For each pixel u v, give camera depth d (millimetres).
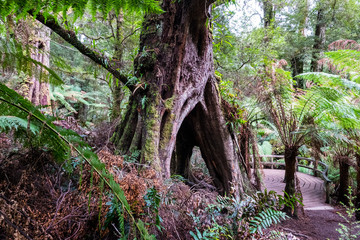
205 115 3445
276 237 2297
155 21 3031
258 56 5465
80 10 1025
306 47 9406
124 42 4426
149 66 2844
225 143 3490
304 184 6949
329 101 4090
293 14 9500
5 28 1237
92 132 3174
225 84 4016
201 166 5355
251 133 4293
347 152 5152
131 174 1784
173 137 2703
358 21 8688
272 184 6652
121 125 3121
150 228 1531
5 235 957
